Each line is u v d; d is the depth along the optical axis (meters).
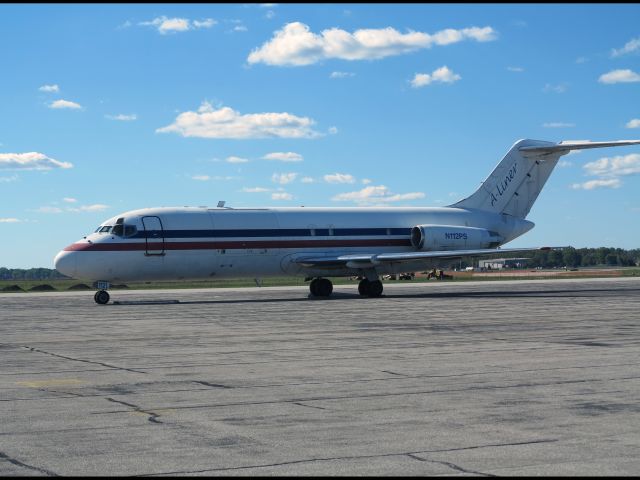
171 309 34.53
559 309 31.64
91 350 19.36
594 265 194.00
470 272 124.81
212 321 27.83
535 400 12.26
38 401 12.44
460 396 12.63
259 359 17.36
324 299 41.03
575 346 19.12
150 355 18.25
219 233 40.09
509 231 47.28
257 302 38.97
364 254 43.44
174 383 14.12
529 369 15.41
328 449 9.41
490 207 47.16
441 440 9.80
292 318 28.72
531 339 20.75
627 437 9.88
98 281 39.03
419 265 44.47
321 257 42.09
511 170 47.53
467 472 8.43
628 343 19.67
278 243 41.28
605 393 12.80
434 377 14.53
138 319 29.16
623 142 43.91
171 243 39.19
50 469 8.65
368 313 30.66
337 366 16.11
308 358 17.45
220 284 75.00
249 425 10.68
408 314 29.91
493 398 12.45
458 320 26.92
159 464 8.82
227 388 13.55
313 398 12.57
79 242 38.72
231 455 9.18
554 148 46.91
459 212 46.22
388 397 12.61
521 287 52.94
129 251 38.53
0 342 21.36
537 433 10.12
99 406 12.02
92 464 8.84
